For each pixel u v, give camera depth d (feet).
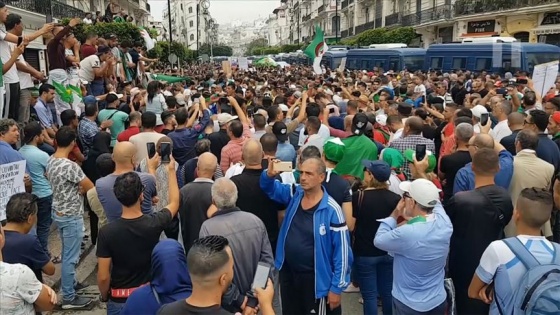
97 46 40.24
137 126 22.29
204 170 15.11
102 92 35.32
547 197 10.18
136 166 19.49
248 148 14.79
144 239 11.79
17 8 64.69
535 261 9.73
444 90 42.09
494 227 12.83
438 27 122.62
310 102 26.58
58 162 16.48
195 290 8.29
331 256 12.42
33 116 25.05
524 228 10.39
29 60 71.97
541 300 9.04
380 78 51.57
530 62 59.88
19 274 9.59
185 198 14.79
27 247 12.05
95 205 16.31
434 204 11.41
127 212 11.90
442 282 11.83
